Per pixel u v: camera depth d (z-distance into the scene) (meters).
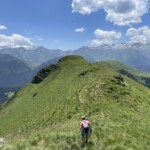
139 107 64.12
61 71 175.88
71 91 89.25
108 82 78.94
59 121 56.56
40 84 185.38
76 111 59.53
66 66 182.62
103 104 58.75
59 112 67.31
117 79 85.00
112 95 68.94
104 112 50.34
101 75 90.12
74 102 68.69
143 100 73.25
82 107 60.47
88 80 92.00
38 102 122.12
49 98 112.62
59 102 82.00
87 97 68.62
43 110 88.00
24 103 156.38
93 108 56.44
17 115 125.75
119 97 68.56
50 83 152.00
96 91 71.62
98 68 118.56
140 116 51.53
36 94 157.38
